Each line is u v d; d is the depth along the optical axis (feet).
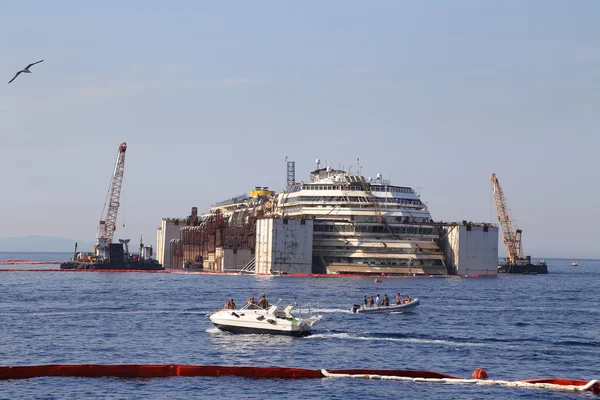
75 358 593.42
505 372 569.64
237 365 576.20
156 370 529.04
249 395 482.28
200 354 615.16
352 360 599.57
